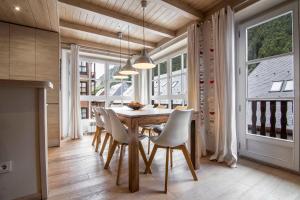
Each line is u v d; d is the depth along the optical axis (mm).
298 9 2154
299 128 2162
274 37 2451
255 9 2506
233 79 2574
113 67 5477
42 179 1562
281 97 2361
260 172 2238
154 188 1844
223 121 2623
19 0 2326
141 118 1922
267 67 2533
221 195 1704
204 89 3168
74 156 2869
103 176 2119
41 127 1539
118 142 2090
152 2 2775
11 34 3027
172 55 4684
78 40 4344
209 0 2795
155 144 2109
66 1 2592
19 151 1459
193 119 2338
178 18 3342
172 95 4680
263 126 2652
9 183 1429
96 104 5215
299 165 2154
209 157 2848
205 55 3156
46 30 3334
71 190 1792
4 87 1384
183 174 2184
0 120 1376
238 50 2891
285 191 1771
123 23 3287
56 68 3449
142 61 2742
